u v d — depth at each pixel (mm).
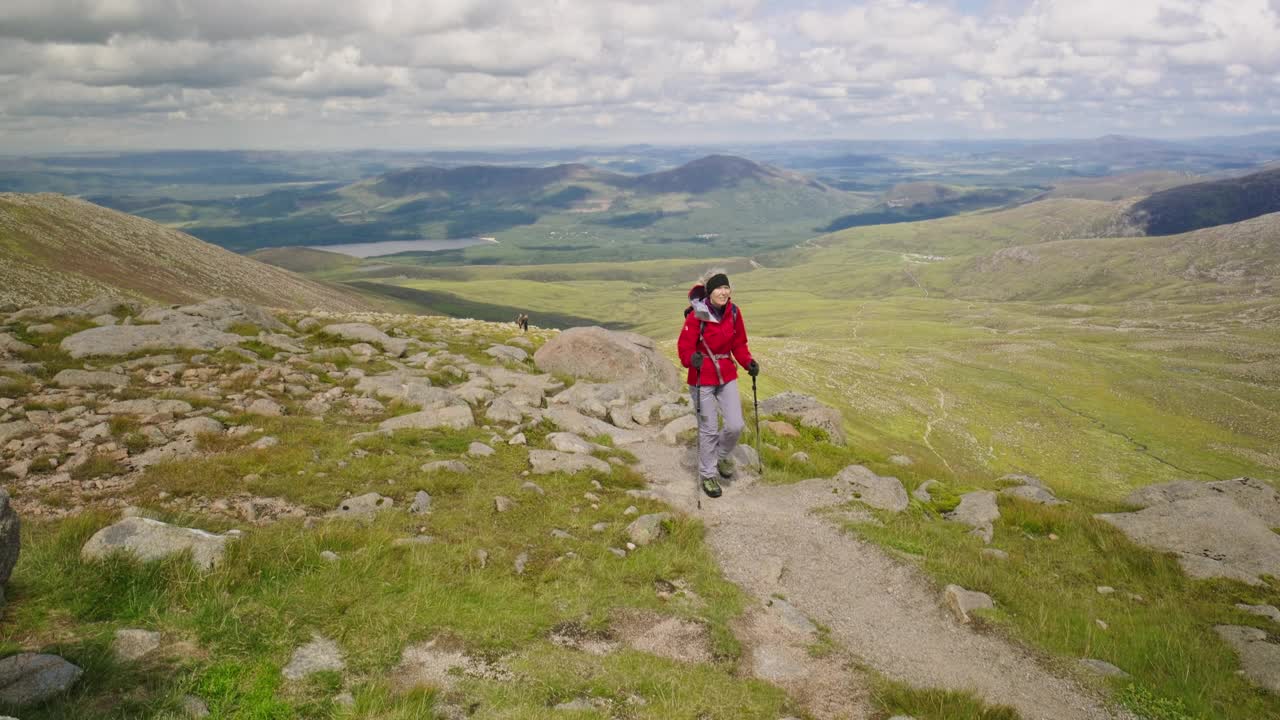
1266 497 11570
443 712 5242
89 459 9703
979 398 138000
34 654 4887
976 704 5980
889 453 16594
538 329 33406
